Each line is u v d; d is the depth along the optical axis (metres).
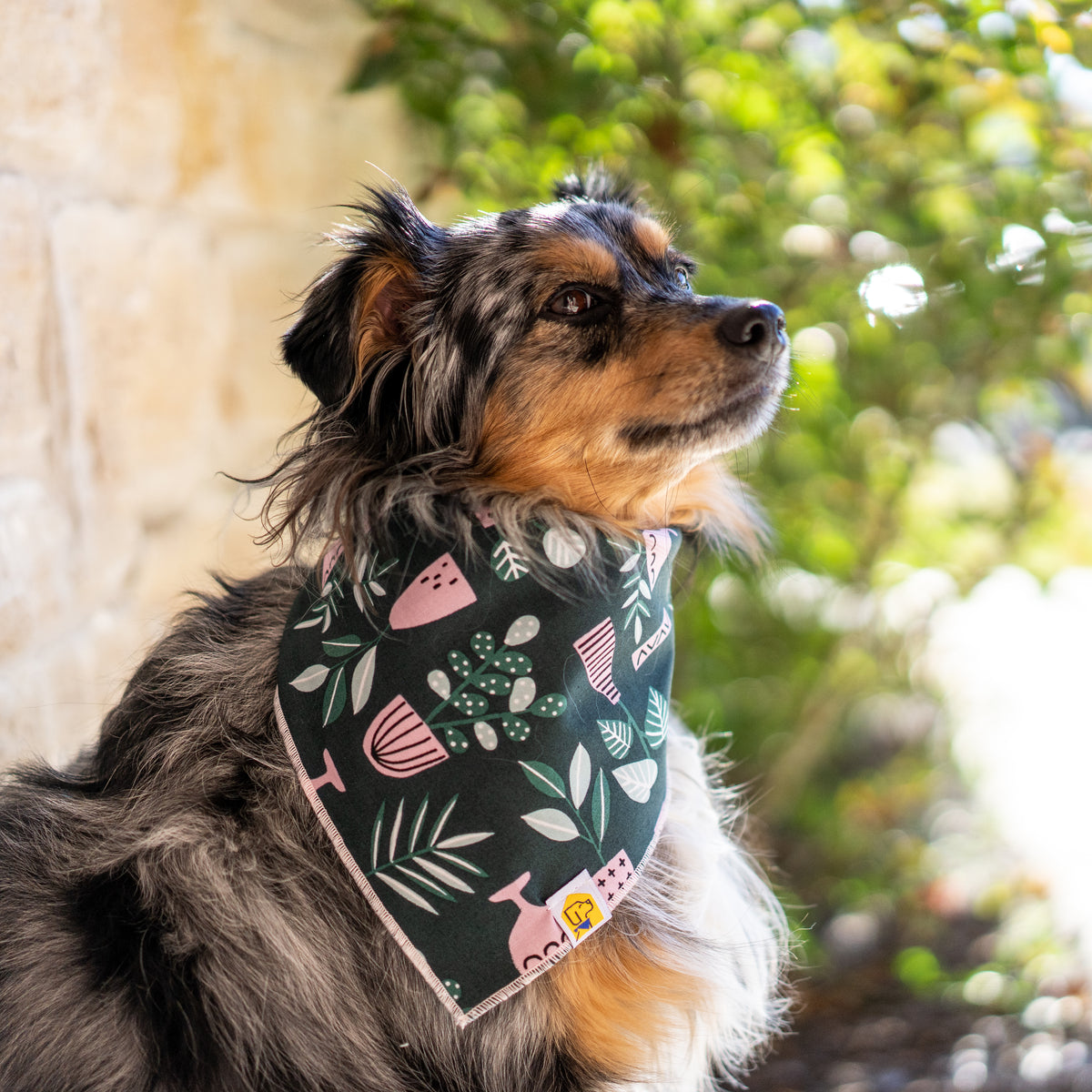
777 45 1.33
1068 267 1.30
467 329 0.96
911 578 1.63
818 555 1.52
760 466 1.47
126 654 1.19
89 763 0.99
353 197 1.35
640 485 0.96
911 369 1.49
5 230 1.04
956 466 1.67
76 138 1.12
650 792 0.92
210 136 1.32
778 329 0.95
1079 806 1.71
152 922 0.87
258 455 1.46
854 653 1.66
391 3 1.37
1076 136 1.28
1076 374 1.59
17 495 1.05
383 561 0.91
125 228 1.20
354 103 1.52
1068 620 2.14
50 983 0.87
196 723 0.92
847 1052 1.30
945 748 1.93
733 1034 1.06
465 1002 0.87
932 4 1.26
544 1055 0.89
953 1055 1.28
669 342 0.94
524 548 0.92
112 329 1.18
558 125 1.39
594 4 1.31
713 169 1.34
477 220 1.00
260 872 0.88
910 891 1.59
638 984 0.90
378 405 0.96
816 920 1.57
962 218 1.32
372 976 0.89
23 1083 0.85
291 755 0.89
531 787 0.88
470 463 0.96
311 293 0.94
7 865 0.90
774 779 1.65
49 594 1.08
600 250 0.96
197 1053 0.85
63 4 1.10
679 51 1.34
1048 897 1.51
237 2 1.34
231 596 0.98
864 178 1.34
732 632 1.62
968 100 1.32
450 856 0.87
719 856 1.00
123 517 1.20
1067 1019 1.31
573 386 0.95
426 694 0.89
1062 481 1.64
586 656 0.91
